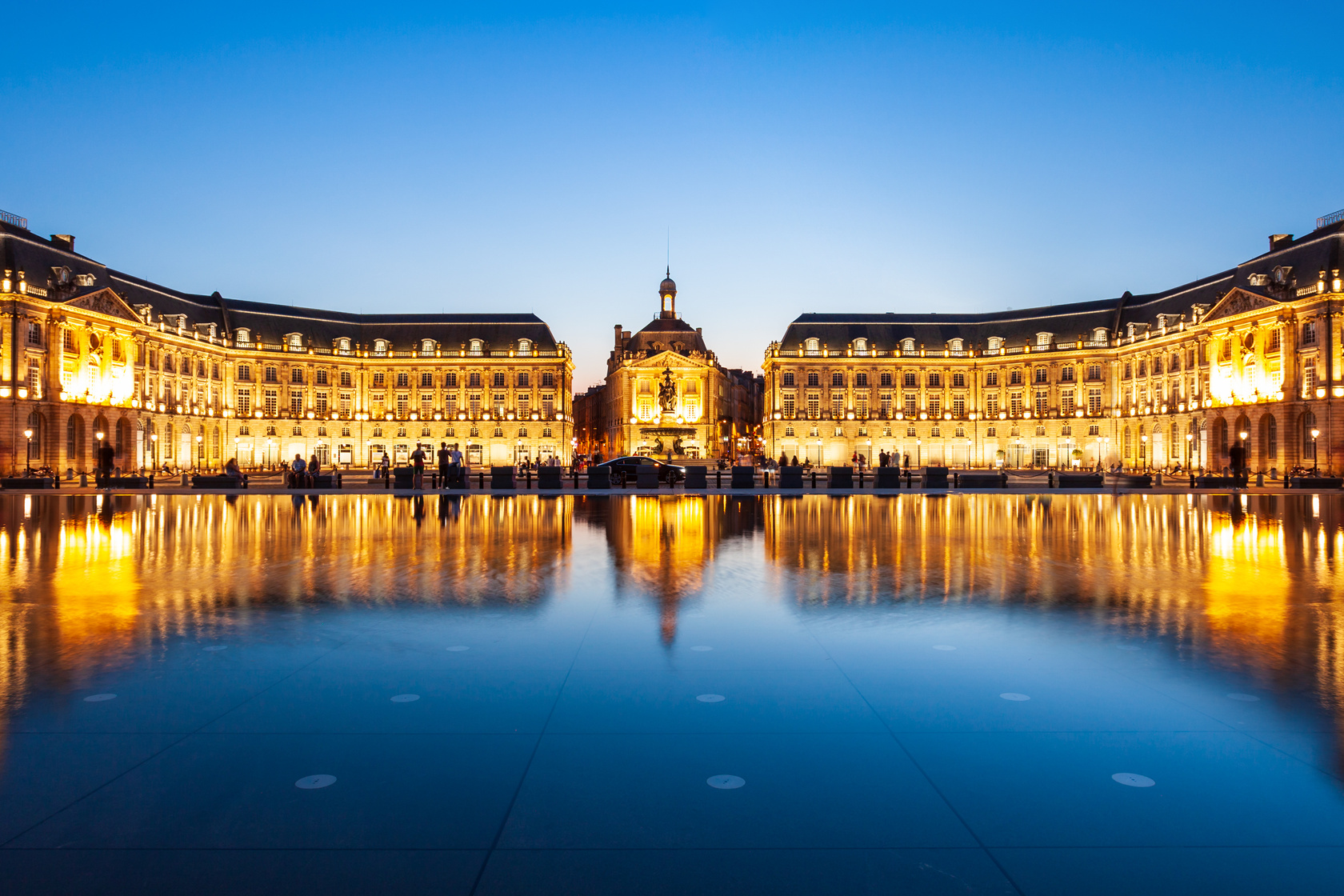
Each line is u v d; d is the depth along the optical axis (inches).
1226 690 265.7
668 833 173.6
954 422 4010.8
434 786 195.8
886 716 242.4
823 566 541.6
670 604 408.2
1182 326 3100.4
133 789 193.6
